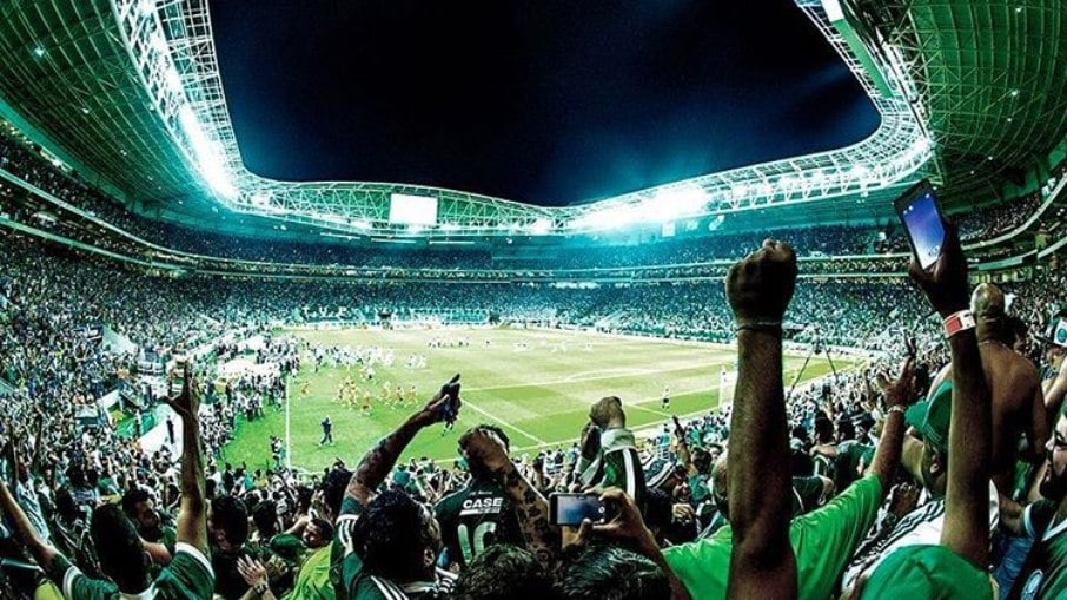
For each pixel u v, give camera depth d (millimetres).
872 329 71062
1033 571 2688
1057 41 32781
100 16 36594
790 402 30766
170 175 72625
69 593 3744
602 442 4402
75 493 11906
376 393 45312
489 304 117562
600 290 118000
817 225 89938
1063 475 2703
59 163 60344
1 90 45469
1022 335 4773
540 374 54125
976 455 2090
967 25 33938
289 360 52625
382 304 111750
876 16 33500
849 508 2766
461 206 121438
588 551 2121
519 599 2027
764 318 1750
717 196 90875
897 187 69188
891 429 3424
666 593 1934
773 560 1721
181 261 92625
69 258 69625
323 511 8742
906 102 46344
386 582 3021
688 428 30156
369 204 114562
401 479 16812
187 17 46375
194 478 4062
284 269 105438
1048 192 44594
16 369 30984
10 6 34438
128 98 48625
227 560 5621
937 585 1963
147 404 36594
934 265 2117
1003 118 44531
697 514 8516
